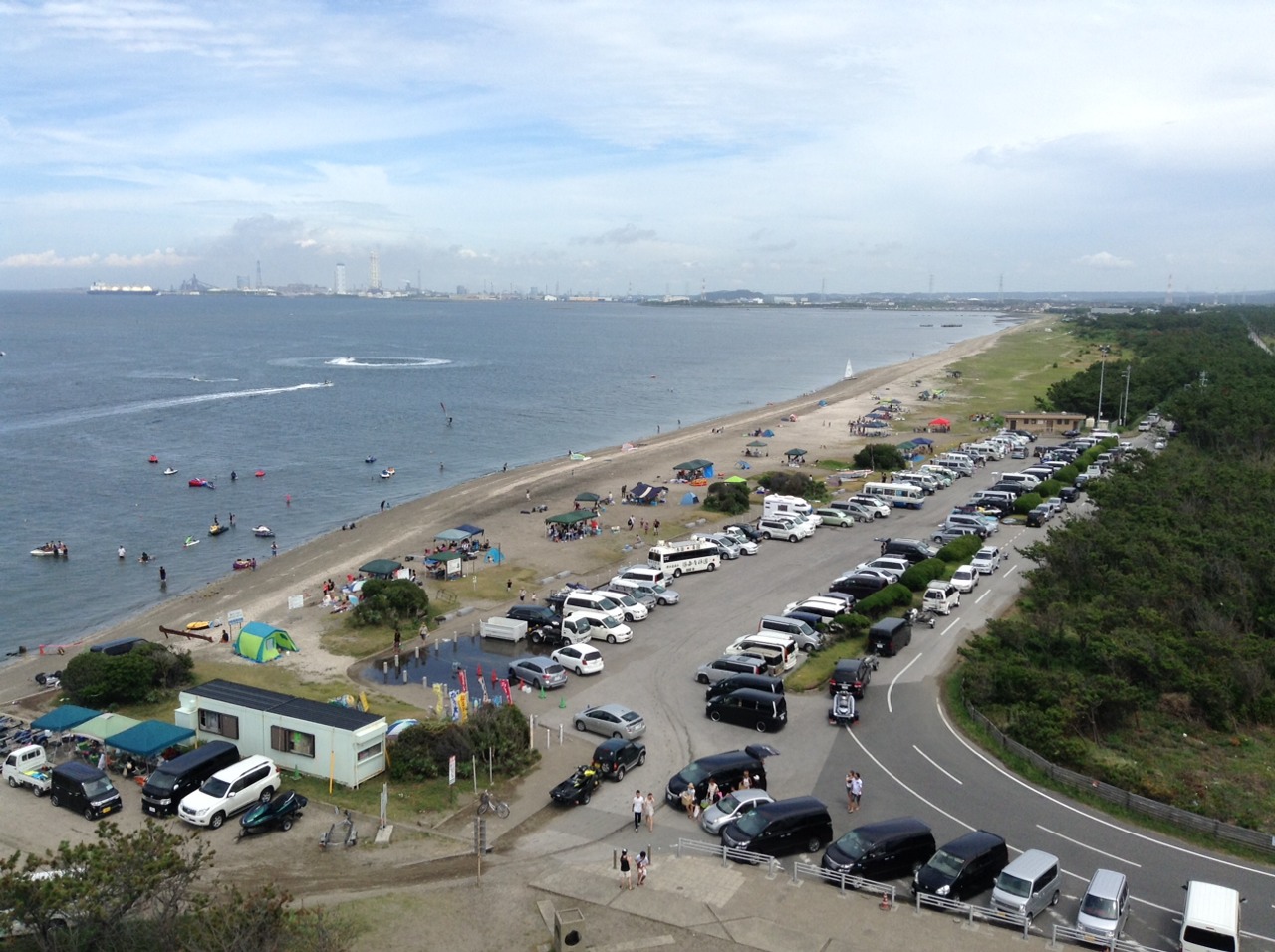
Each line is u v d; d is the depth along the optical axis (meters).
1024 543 95.25
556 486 129.88
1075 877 38.50
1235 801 45.47
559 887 37.19
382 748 47.59
